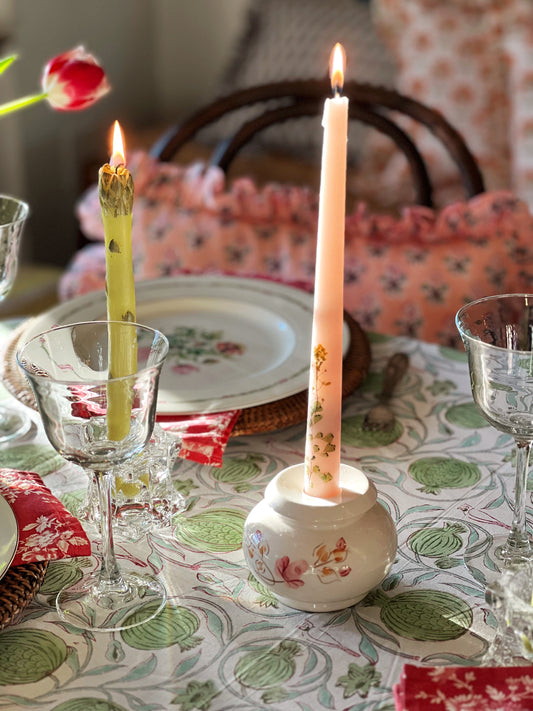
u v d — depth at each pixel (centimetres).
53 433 58
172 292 108
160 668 56
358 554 58
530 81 220
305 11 283
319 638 58
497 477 77
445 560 66
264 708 53
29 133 284
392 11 243
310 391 57
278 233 150
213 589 64
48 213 298
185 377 90
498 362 60
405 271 143
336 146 51
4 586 60
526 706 50
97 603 62
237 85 290
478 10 234
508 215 144
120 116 334
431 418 87
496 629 59
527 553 66
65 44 295
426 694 51
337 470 59
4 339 99
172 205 155
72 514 73
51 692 54
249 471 79
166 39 350
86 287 177
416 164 152
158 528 71
